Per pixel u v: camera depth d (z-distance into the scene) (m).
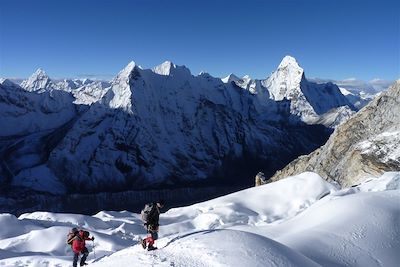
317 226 24.81
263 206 46.66
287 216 43.69
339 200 28.05
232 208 44.62
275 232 26.73
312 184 48.84
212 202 49.19
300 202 46.22
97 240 32.84
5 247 31.28
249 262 14.84
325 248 21.47
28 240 32.88
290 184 49.31
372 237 23.03
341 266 19.91
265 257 15.51
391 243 22.84
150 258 15.51
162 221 44.28
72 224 41.88
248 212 44.31
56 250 31.44
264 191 49.59
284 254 16.48
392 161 59.41
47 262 25.22
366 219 24.86
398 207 26.81
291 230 26.50
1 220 38.28
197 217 43.12
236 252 15.50
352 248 21.78
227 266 14.44
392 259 21.52
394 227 24.38
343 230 23.61
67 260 25.66
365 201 27.30
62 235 33.44
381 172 61.00
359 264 20.55
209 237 16.91
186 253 15.66
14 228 37.84
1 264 25.11
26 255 28.80
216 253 15.34
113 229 42.03
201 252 15.51
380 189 42.41
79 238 20.06
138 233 39.97
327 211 27.00
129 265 15.17
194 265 14.59
